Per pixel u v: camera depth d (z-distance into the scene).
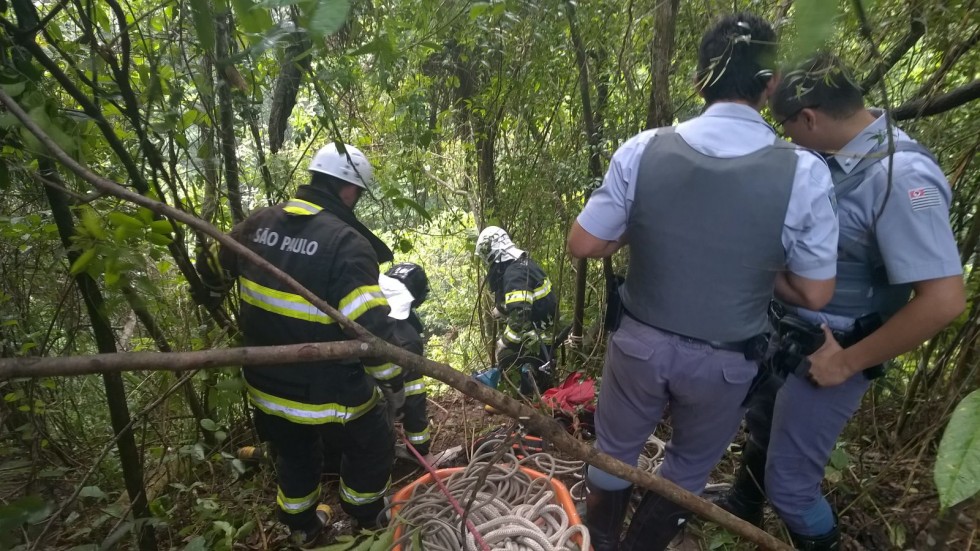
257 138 2.19
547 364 3.01
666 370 1.46
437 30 1.87
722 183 1.31
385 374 1.79
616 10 2.39
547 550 1.82
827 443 1.65
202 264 1.85
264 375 1.81
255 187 2.47
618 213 1.49
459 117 3.55
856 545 1.99
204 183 1.96
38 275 2.04
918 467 2.09
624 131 2.65
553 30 2.38
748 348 1.42
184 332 2.11
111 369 0.61
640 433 1.63
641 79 2.76
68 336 2.03
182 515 2.11
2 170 1.24
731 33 1.35
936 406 2.17
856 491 2.16
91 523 1.88
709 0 2.19
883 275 1.49
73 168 0.72
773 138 1.38
